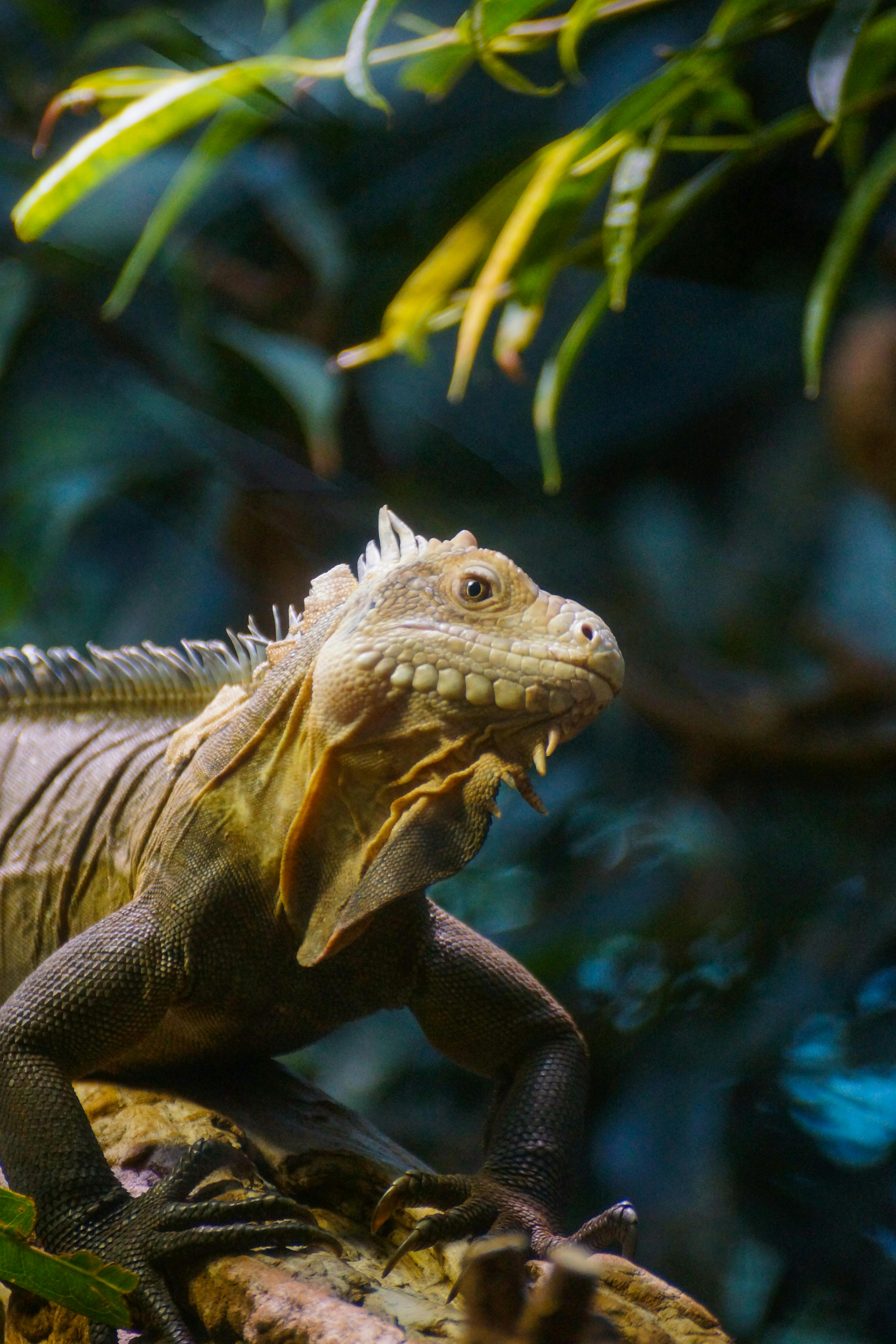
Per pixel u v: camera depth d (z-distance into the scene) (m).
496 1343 3.02
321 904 4.75
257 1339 3.89
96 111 11.51
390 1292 4.17
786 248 14.35
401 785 4.59
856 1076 9.60
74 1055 4.73
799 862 11.12
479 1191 4.55
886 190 5.95
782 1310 8.94
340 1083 10.39
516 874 11.91
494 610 4.60
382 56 6.12
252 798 4.91
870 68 6.20
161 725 5.99
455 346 14.84
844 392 11.46
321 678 4.68
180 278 11.34
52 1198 4.38
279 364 10.88
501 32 5.64
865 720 11.98
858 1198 9.12
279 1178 4.89
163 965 4.86
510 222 6.21
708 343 15.12
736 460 15.59
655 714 12.20
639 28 12.90
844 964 9.80
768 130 6.52
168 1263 4.18
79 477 11.69
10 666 6.39
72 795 5.87
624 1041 10.22
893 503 11.91
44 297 12.00
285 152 12.18
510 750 4.52
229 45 10.49
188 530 12.41
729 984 10.38
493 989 5.18
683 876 11.23
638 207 5.99
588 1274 2.88
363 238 12.81
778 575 13.66
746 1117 9.48
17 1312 4.61
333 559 12.57
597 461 15.31
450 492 13.60
